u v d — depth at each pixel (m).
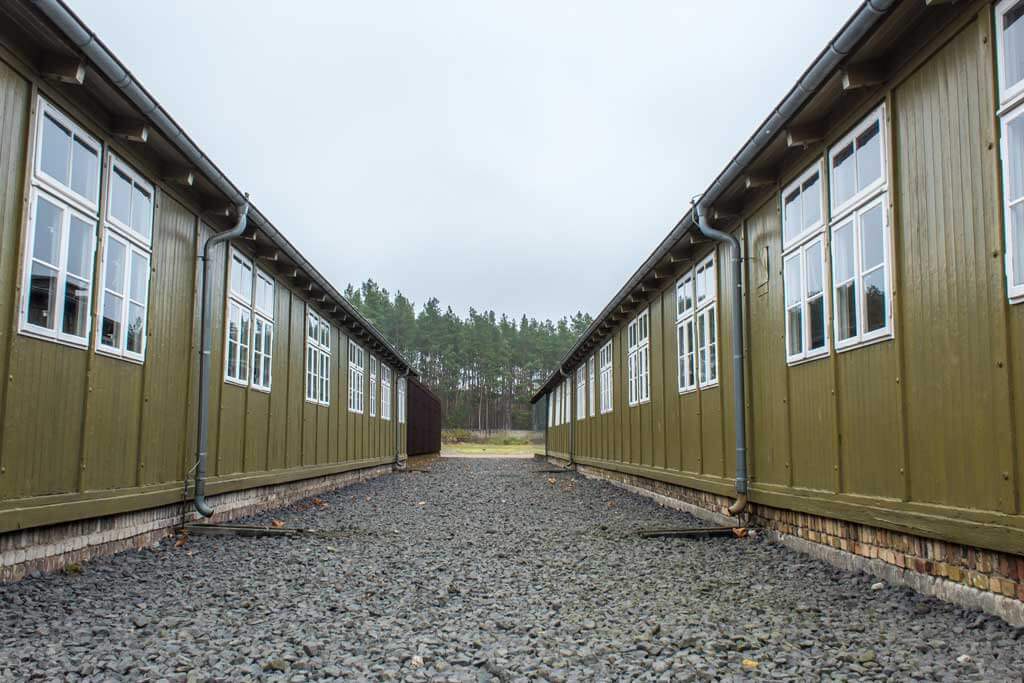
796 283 7.15
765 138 6.66
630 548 7.46
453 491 15.30
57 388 5.72
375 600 5.12
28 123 5.28
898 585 5.34
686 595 5.28
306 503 12.40
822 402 6.57
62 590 5.21
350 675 3.47
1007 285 4.12
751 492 8.23
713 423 9.65
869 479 5.71
